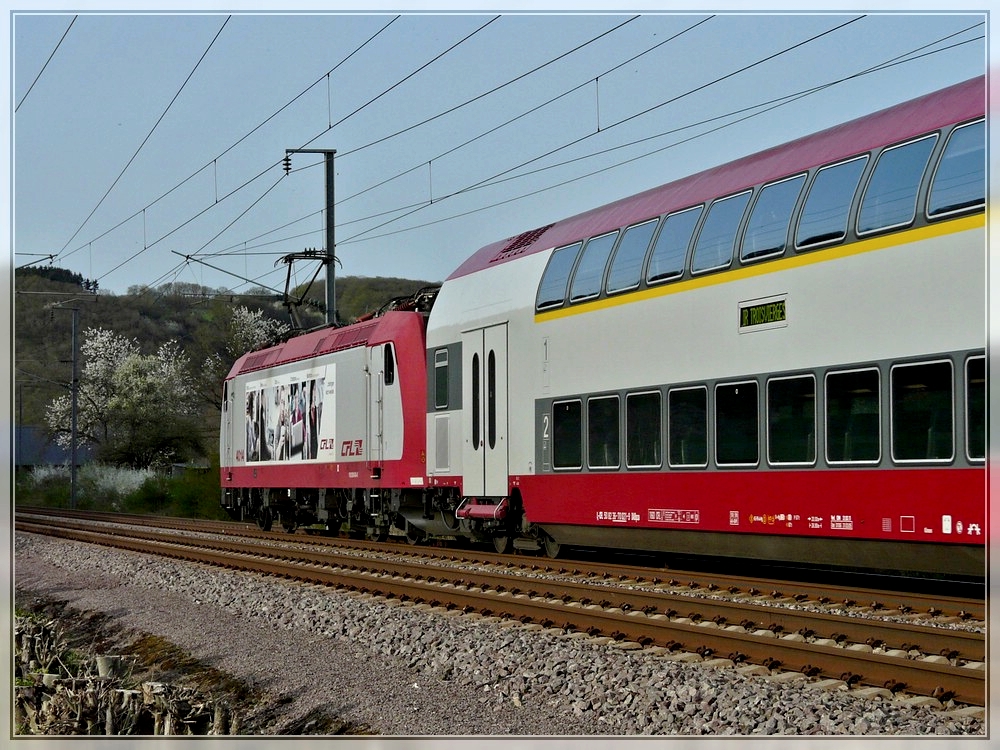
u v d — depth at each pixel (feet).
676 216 47.03
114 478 197.88
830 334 38.19
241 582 55.16
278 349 96.48
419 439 69.92
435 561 62.49
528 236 60.34
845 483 37.42
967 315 33.37
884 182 36.88
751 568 53.52
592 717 27.22
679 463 45.21
